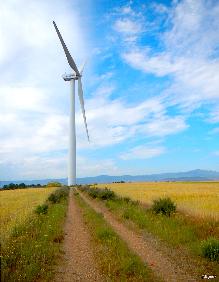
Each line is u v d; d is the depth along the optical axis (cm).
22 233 1781
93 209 3331
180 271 1205
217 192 5684
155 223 2106
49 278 1143
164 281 1092
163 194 5203
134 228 2084
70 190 8775
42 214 2775
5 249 1402
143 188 7888
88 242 1727
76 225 2323
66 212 3186
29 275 1112
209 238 1506
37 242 1555
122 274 1140
